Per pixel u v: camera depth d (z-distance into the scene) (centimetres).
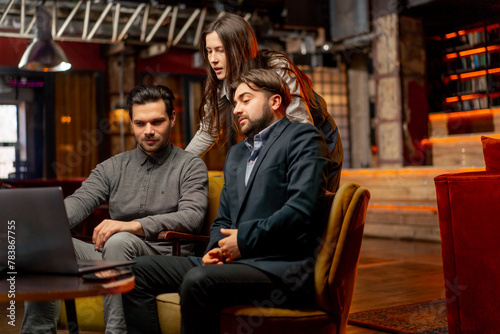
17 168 905
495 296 201
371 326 268
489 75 796
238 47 223
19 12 733
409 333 249
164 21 830
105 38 795
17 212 155
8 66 866
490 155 217
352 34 875
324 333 169
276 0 856
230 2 816
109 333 189
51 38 586
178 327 176
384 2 831
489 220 202
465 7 791
